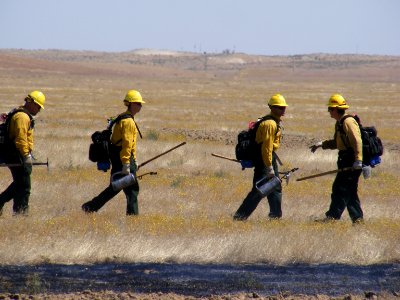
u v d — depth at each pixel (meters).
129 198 27.44
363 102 155.25
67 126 75.38
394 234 24.17
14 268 19.77
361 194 36.44
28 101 27.41
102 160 27.38
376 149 27.23
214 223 25.91
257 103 142.25
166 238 22.83
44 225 24.27
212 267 20.42
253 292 17.69
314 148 28.52
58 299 16.84
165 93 175.62
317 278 19.39
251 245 21.70
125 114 26.98
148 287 18.16
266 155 27.16
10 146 27.19
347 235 23.41
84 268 19.94
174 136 66.31
